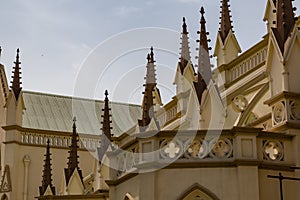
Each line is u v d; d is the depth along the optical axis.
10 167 60.28
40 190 50.84
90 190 49.75
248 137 26.34
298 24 34.84
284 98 28.58
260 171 26.33
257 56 37.75
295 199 26.75
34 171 61.47
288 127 27.89
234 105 37.84
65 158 63.16
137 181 27.89
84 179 52.78
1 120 64.88
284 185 26.69
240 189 25.64
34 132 62.41
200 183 26.02
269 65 30.47
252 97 36.34
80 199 38.97
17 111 61.44
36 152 61.97
